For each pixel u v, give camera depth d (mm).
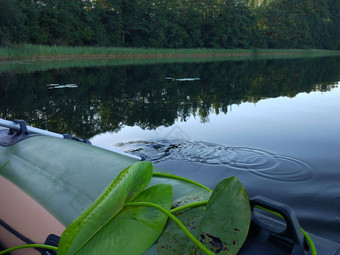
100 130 3768
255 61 24953
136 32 33594
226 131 3736
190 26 35969
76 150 860
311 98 6840
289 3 48281
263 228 489
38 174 808
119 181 449
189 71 14281
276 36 44094
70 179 743
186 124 4145
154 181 666
